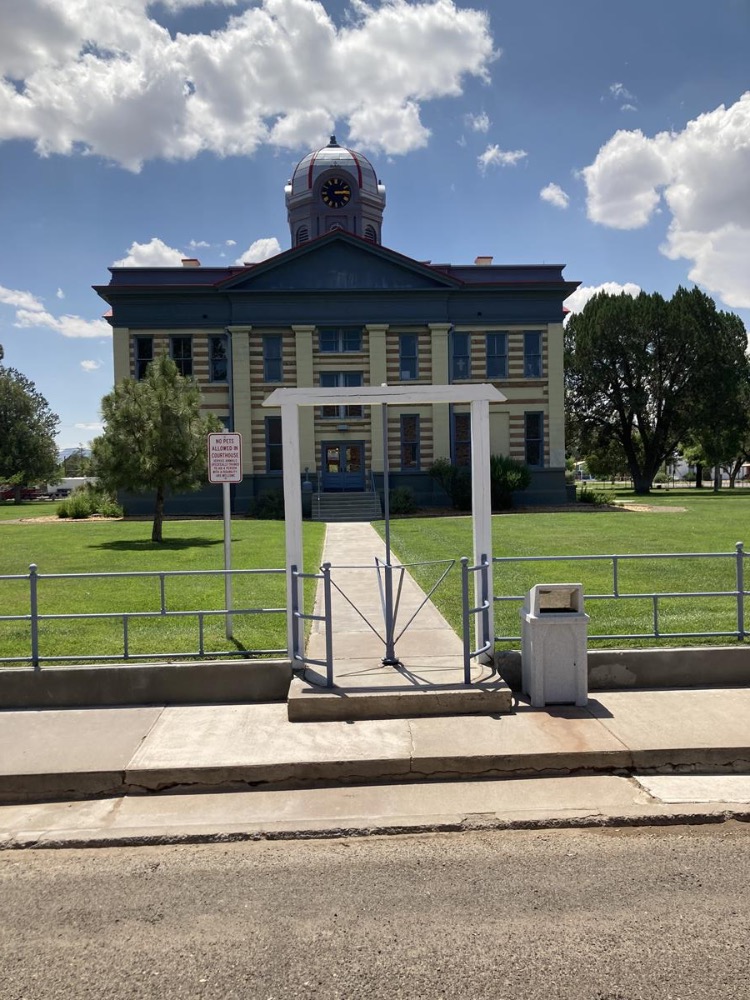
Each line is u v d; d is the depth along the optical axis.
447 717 7.54
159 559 18.86
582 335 58.19
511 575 14.93
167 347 38.88
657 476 104.88
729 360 56.62
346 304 39.16
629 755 6.61
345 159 47.69
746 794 6.14
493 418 40.03
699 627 9.92
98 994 3.77
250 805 6.09
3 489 73.25
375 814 5.88
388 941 4.18
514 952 4.05
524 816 5.77
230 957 4.07
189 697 8.18
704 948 4.05
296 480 8.45
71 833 5.62
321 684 7.93
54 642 9.73
